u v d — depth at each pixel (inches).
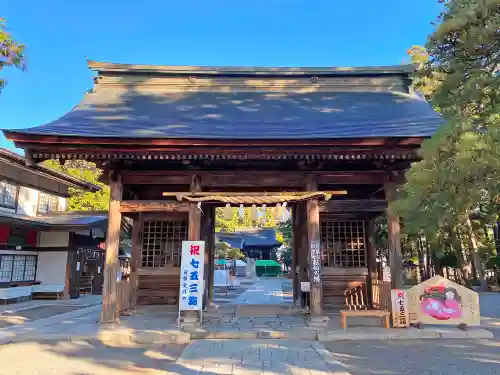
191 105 446.3
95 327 335.0
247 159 345.1
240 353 255.4
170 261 424.2
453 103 240.2
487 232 962.1
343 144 316.2
